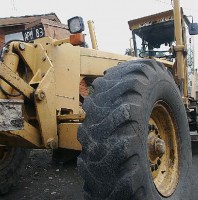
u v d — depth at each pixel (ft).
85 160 7.30
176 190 8.82
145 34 19.97
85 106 7.65
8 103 7.45
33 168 16.30
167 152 9.16
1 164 12.14
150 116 8.20
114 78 7.82
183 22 18.13
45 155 19.06
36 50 10.00
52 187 13.26
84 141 7.32
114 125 7.01
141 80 7.66
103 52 12.94
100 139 7.11
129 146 6.86
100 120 7.25
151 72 8.13
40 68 9.89
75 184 13.66
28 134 9.21
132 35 20.44
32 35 10.67
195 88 20.74
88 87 12.26
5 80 8.52
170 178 8.91
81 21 9.55
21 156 12.82
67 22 9.75
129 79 7.52
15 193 12.58
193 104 19.31
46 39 10.29
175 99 9.19
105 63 12.88
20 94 9.23
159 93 8.35
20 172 12.82
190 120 19.24
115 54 13.55
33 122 9.61
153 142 8.37
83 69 11.82
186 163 9.46
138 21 20.06
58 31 17.54
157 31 19.66
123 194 6.91
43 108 9.39
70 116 9.78
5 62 9.46
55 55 10.37
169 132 9.21
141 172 7.03
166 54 19.47
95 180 7.18
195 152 17.26
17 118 7.63
